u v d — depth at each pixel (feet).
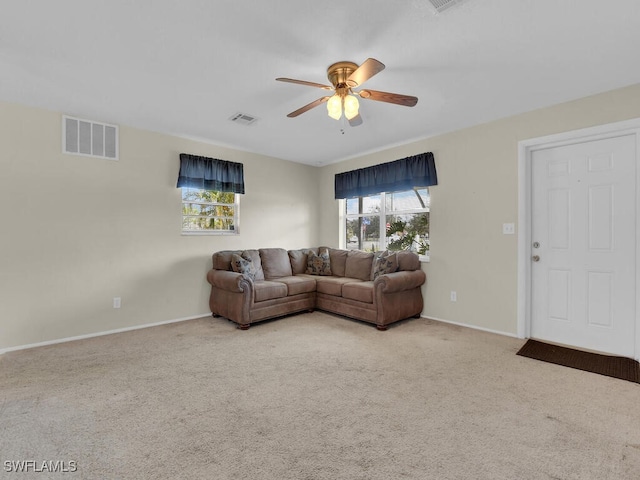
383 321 11.83
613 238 9.45
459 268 12.51
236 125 12.07
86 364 8.76
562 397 6.96
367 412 6.42
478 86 9.00
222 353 9.62
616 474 4.74
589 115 9.56
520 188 10.88
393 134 13.09
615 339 9.43
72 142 10.93
